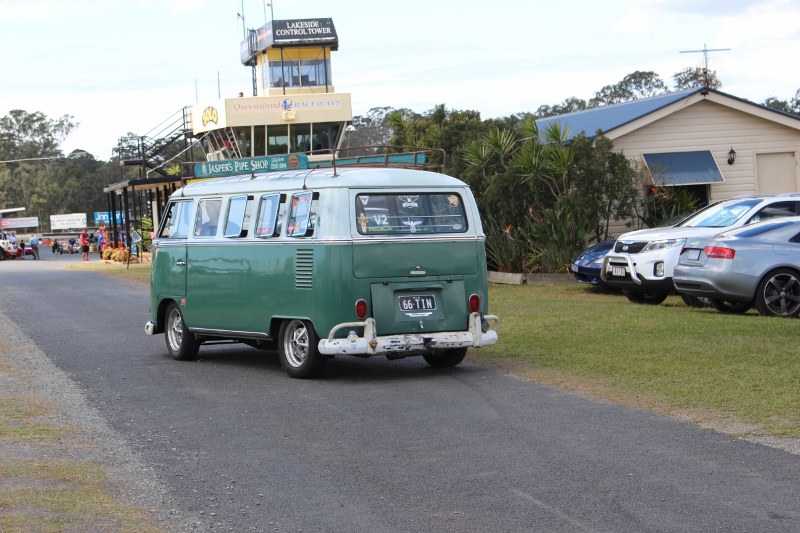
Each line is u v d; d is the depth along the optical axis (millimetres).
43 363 12547
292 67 49062
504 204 22891
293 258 10859
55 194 137125
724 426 7859
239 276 11648
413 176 10945
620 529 5562
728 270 14422
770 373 9758
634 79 79688
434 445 7617
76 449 7707
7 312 20031
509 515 5871
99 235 61062
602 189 21672
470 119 31562
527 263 22219
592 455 7145
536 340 12805
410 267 10703
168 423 8703
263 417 8883
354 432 8156
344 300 10406
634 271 16703
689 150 23922
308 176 10969
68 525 5746
